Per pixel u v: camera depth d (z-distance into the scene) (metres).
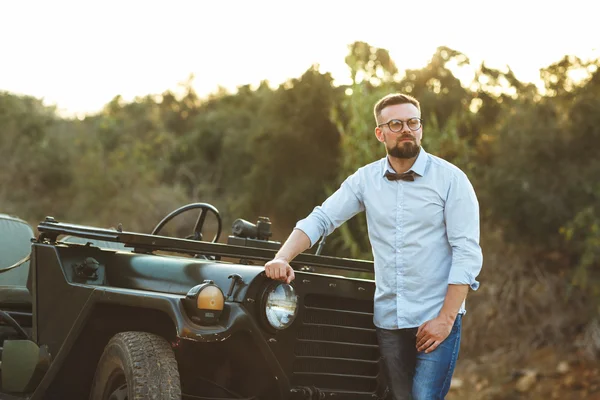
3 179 23.70
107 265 4.36
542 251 10.88
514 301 10.67
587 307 10.08
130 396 3.59
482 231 11.27
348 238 10.14
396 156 3.77
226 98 26.09
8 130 24.45
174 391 3.61
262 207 16.80
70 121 27.06
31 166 23.95
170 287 3.98
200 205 4.79
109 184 23.59
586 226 10.38
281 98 16.64
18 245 5.60
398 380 3.83
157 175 24.41
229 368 4.08
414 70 13.95
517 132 11.33
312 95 16.12
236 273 3.79
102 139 27.53
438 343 3.64
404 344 3.82
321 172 15.92
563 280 10.38
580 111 10.91
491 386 9.49
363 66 12.17
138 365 3.63
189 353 4.09
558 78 11.52
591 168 10.63
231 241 4.64
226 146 21.20
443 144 11.51
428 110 13.38
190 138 25.14
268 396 3.94
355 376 4.07
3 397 4.34
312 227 3.93
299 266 4.54
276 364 3.71
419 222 3.76
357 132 10.68
